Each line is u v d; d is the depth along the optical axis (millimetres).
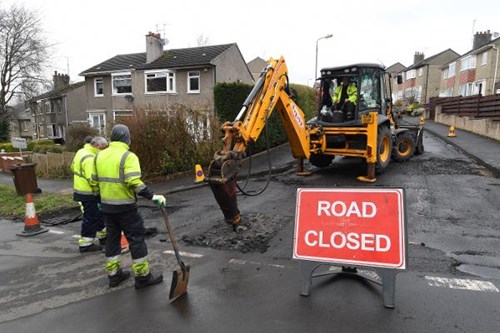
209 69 26281
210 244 5465
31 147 26703
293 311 3602
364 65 9523
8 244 6113
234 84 14055
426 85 46438
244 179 10352
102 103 30938
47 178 13797
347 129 9391
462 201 7109
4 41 31625
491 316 3379
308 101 20375
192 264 4832
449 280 4070
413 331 3205
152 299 3990
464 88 34812
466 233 5488
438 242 5180
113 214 4168
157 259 5055
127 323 3541
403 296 3773
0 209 8398
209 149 12273
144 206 8164
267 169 11492
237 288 4117
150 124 10945
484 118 17844
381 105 10070
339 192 3941
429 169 10227
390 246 3662
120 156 4129
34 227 6668
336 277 4266
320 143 9742
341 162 12188
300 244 3998
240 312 3629
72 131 18891
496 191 7758
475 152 12203
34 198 9141
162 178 11070
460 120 21125
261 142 14930
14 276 4785
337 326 3320
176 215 7301
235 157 5516
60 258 5406
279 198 8016
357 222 3824
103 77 30594
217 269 4633
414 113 33969
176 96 27359
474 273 4234
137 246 4219
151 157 11023
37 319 3680
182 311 3699
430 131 20234
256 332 3287
